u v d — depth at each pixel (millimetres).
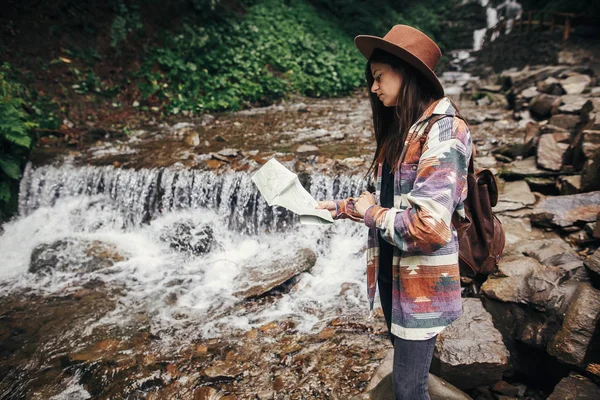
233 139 6238
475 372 2426
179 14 9062
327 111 8078
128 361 3021
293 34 10508
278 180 1662
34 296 3922
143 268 4375
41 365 3025
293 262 4051
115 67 7793
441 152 1392
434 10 16609
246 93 8531
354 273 4078
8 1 7121
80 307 3729
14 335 3359
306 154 5344
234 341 3195
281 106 8609
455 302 1513
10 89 6105
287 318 3455
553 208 3752
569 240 3479
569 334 2379
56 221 5117
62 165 5371
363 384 2670
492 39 13992
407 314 1508
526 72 8641
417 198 1368
